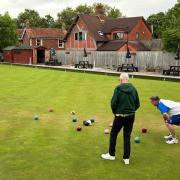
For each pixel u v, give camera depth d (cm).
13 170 682
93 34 5047
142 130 981
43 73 3138
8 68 3906
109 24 5306
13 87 2006
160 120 1143
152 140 896
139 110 1320
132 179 645
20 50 5525
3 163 719
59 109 1323
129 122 711
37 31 6406
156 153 791
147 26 5256
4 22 5622
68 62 5009
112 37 5100
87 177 652
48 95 1686
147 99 1593
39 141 877
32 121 1112
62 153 785
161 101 857
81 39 5250
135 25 5022
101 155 767
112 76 2902
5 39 5688
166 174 670
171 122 854
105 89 1942
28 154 776
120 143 857
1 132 966
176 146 845
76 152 793
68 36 5472
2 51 5831
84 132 970
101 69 4141
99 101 1514
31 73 3119
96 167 701
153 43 4809
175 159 754
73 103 1459
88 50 5153
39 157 757
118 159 748
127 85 707
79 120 1131
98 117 1180
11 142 868
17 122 1097
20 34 7131
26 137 915
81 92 1805
